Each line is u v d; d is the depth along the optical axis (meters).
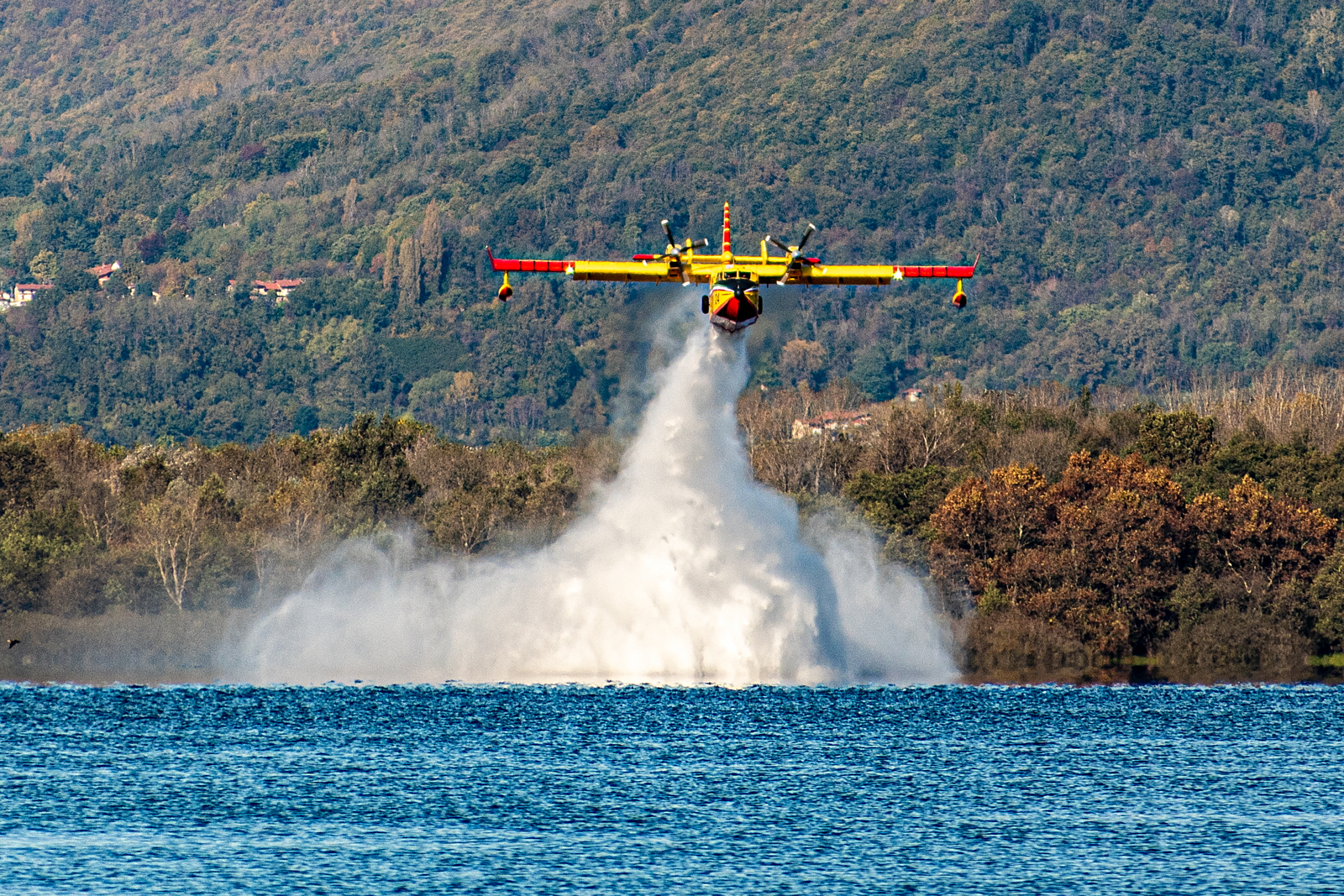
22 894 195.88
